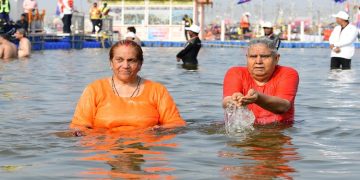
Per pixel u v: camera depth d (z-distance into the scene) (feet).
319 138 21.30
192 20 143.84
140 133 21.53
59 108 28.91
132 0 144.66
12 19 98.94
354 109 29.12
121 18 145.28
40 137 21.11
